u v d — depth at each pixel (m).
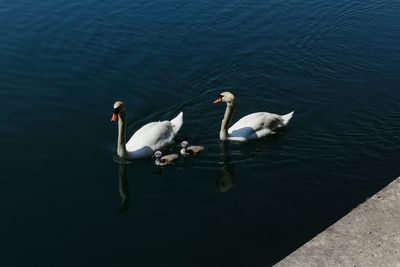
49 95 15.55
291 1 22.55
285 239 10.35
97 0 21.72
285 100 16.05
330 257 7.17
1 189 11.87
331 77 17.27
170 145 13.93
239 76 17.16
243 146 13.85
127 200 11.70
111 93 15.80
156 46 18.42
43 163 12.83
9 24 19.38
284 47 18.94
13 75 16.39
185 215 11.19
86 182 12.27
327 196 11.79
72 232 10.66
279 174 12.64
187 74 16.98
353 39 19.72
